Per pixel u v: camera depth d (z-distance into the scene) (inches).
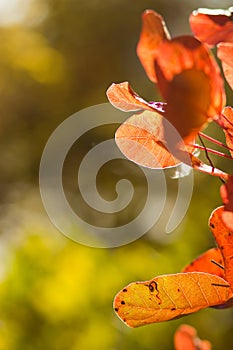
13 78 225.6
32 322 81.1
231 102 103.3
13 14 229.6
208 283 26.2
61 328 80.6
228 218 24.2
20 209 196.9
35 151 219.9
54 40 230.4
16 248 85.5
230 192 24.2
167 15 221.6
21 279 82.0
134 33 227.9
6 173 215.8
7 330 80.6
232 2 189.8
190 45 23.8
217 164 103.5
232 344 80.5
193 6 217.5
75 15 228.7
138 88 203.2
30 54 225.5
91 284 82.0
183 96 23.9
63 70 227.5
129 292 26.4
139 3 226.4
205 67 23.9
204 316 80.2
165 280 26.4
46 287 81.7
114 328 79.4
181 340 32.0
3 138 222.7
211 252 28.7
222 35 25.1
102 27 228.1
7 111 222.1
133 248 96.7
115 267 83.9
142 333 77.5
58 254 84.0
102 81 226.2
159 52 23.9
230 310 81.5
